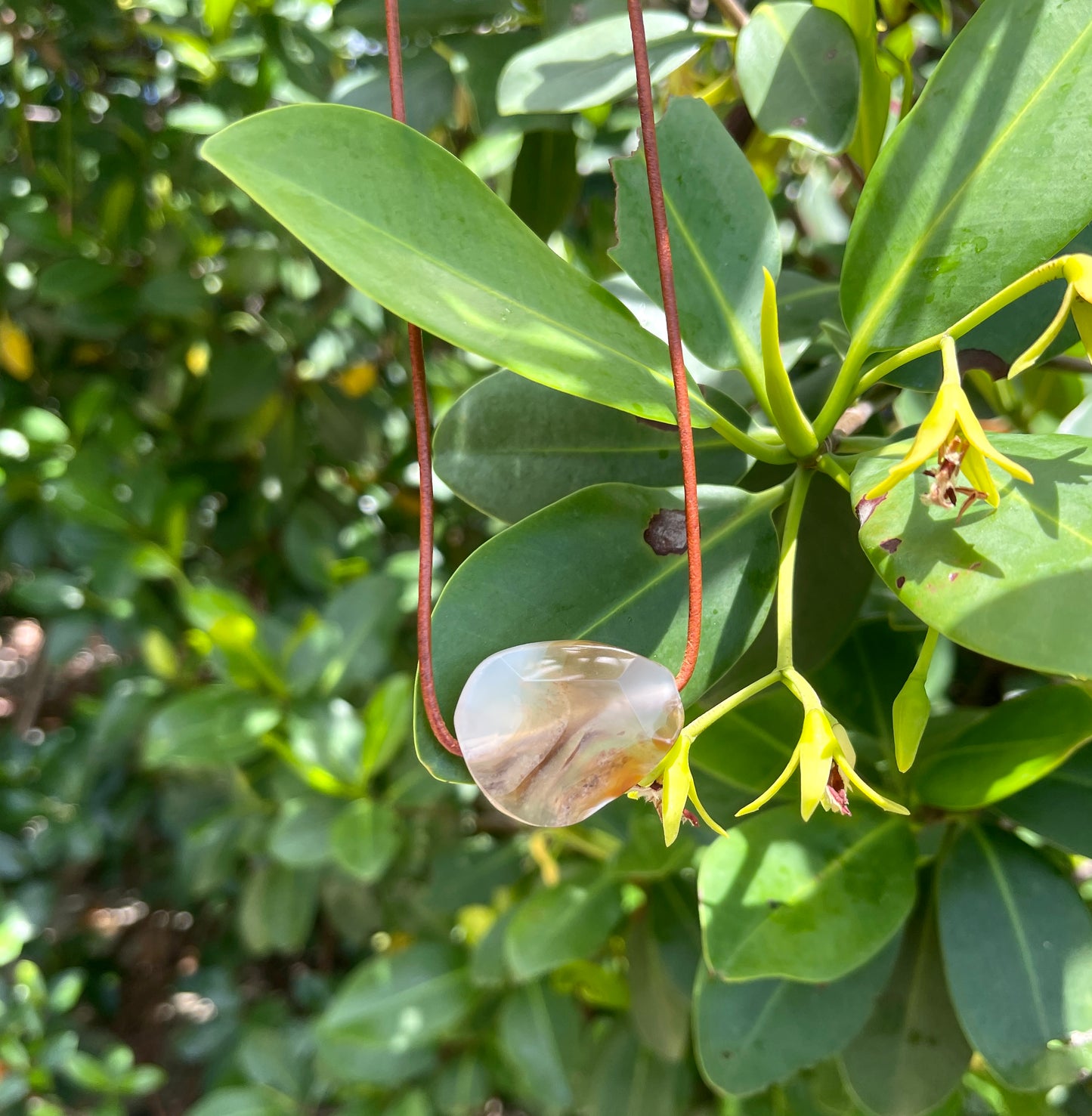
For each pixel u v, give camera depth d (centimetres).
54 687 85
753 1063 21
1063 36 16
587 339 15
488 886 44
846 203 35
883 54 25
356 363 60
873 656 25
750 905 20
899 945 23
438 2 29
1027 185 16
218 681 50
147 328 59
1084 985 19
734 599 17
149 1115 69
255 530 59
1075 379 28
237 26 48
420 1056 41
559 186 31
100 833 58
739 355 19
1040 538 13
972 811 22
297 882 49
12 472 51
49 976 67
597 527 17
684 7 38
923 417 26
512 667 14
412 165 15
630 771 14
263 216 52
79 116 55
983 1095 30
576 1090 38
